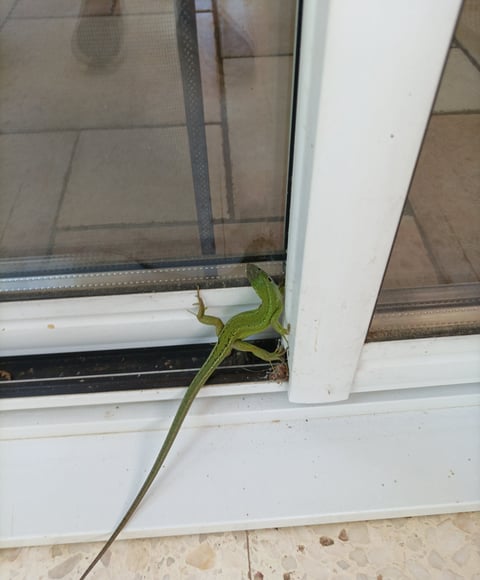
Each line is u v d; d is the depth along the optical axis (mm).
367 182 306
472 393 501
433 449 489
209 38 347
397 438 495
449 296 462
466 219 432
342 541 456
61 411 495
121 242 447
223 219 439
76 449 489
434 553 447
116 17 342
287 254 415
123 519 438
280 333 464
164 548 454
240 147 399
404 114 274
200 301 468
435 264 454
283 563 444
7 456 484
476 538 455
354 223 330
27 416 491
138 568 443
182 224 441
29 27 349
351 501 461
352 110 271
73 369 497
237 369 503
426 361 469
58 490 466
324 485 469
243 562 445
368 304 392
